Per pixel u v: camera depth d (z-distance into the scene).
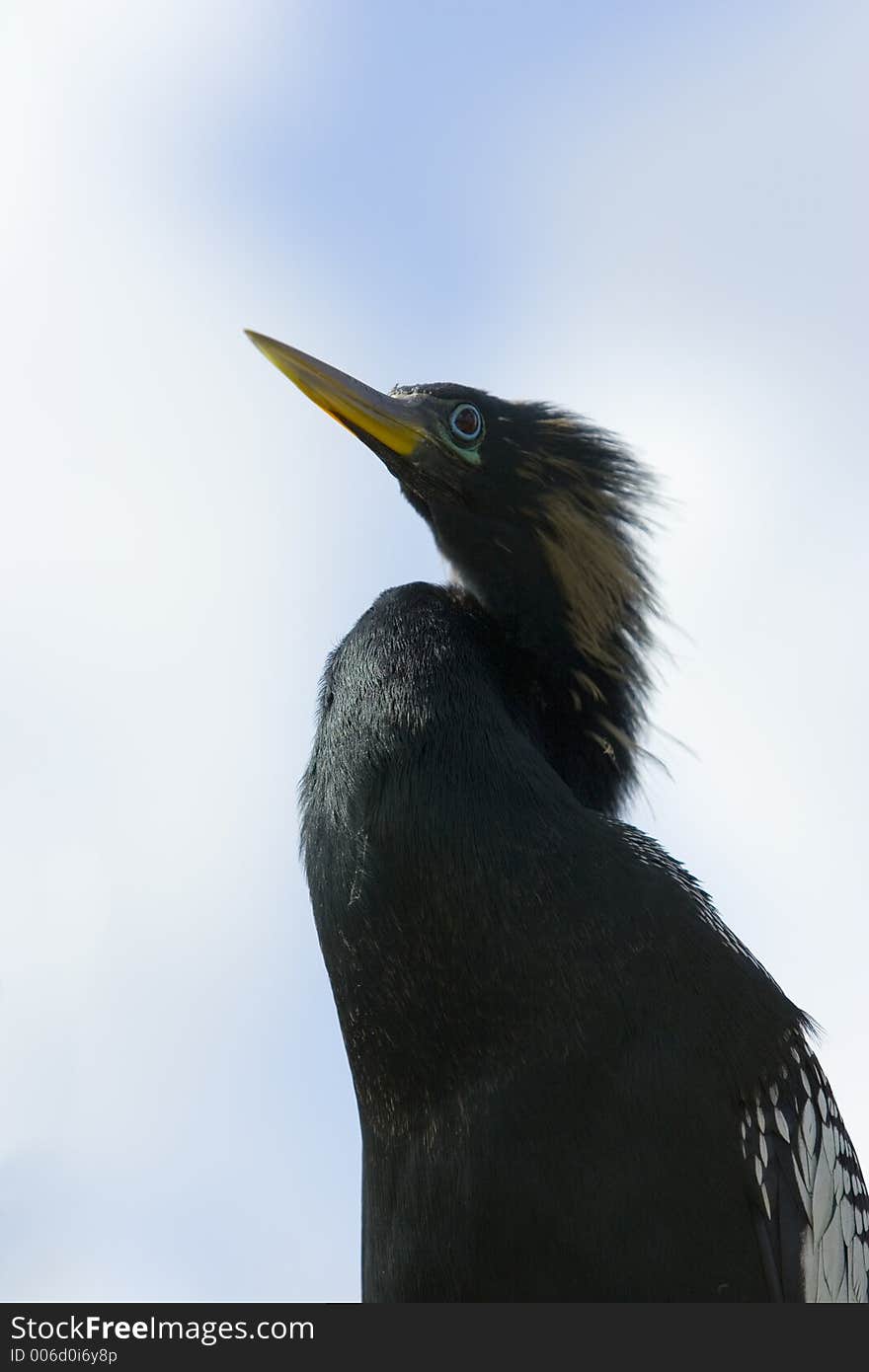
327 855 10.96
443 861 10.41
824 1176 11.06
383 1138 10.69
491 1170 10.09
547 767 11.25
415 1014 10.40
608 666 12.74
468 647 11.68
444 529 13.05
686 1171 10.23
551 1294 10.09
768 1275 10.48
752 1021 10.76
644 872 10.76
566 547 12.83
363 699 11.21
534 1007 10.20
